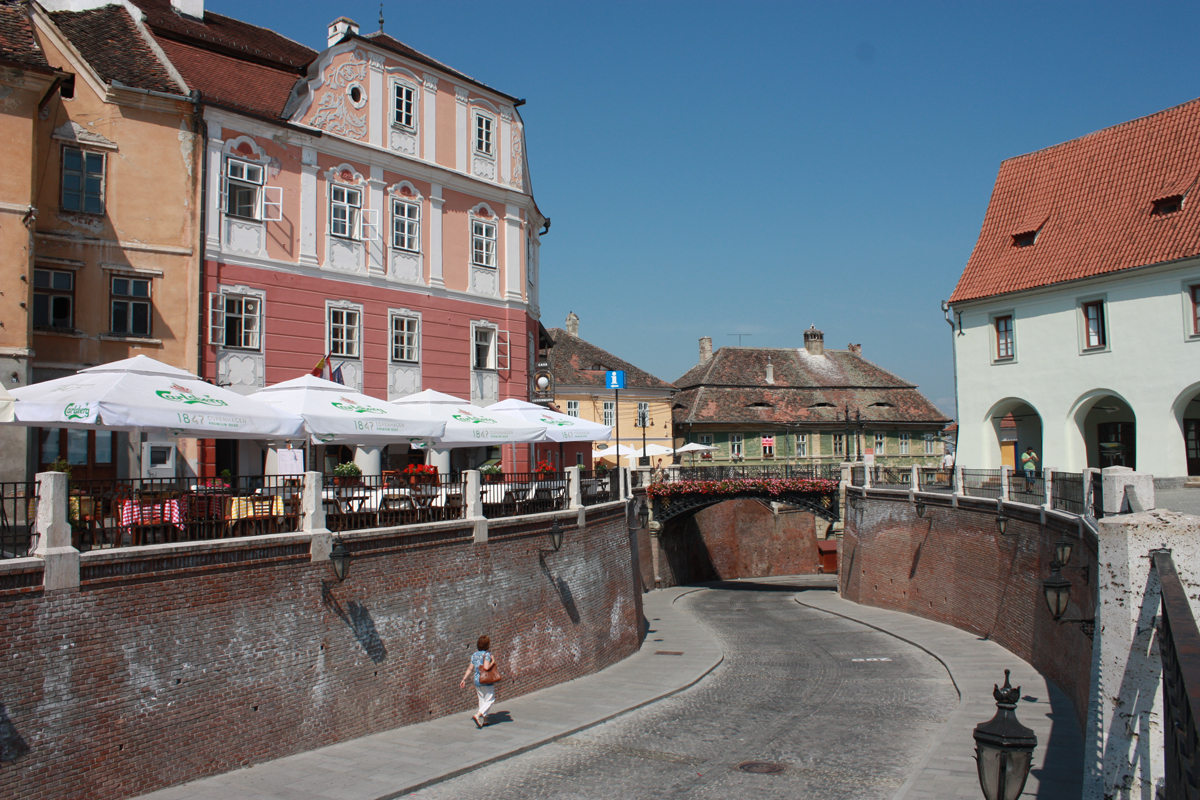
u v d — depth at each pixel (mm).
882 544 34219
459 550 16625
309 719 13250
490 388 25938
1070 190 32312
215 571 12062
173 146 19547
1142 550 6246
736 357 63062
